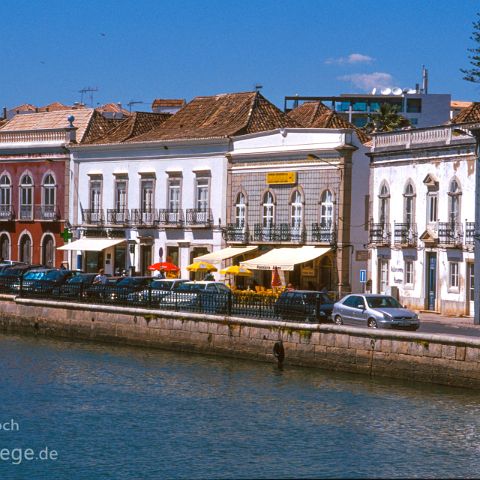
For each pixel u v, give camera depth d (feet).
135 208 393.70
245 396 209.67
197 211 372.38
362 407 198.39
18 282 315.37
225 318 252.83
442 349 211.61
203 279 369.30
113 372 236.43
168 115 424.05
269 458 168.55
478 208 279.69
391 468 163.53
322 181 337.93
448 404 198.70
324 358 232.32
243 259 358.02
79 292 294.66
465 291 290.97
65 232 401.70
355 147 333.83
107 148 402.93
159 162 385.91
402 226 314.14
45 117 447.42
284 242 345.31
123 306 280.72
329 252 334.24
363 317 243.19
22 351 268.00
